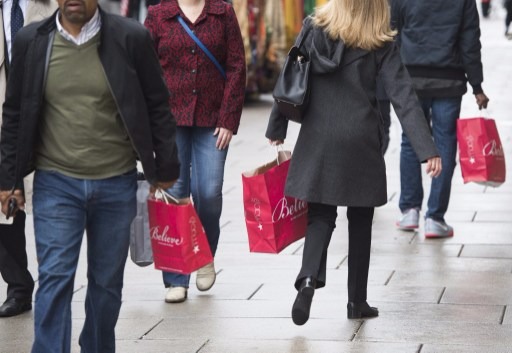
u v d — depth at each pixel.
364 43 14.34
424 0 20.36
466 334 14.66
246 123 39.00
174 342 14.66
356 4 14.31
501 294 16.75
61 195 11.73
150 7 16.88
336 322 15.37
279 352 14.07
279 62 43.72
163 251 12.44
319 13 14.56
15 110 11.84
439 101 20.72
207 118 16.67
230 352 14.16
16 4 15.55
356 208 15.19
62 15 11.44
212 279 17.19
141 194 13.14
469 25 20.34
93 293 12.25
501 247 20.09
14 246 16.17
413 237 21.12
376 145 14.59
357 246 15.32
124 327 15.41
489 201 24.69
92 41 11.48
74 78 11.47
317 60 14.41
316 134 14.52
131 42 11.56
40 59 11.45
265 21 42.81
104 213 11.98
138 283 18.06
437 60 20.45
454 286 17.27
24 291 16.33
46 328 11.77
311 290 14.11
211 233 17.16
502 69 55.94
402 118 14.33
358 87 14.46
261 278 18.14
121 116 11.51
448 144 20.75
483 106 20.80
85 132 11.56
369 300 16.50
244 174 15.01
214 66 16.67
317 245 14.48
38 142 11.78
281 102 14.46
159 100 11.90
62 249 11.73
